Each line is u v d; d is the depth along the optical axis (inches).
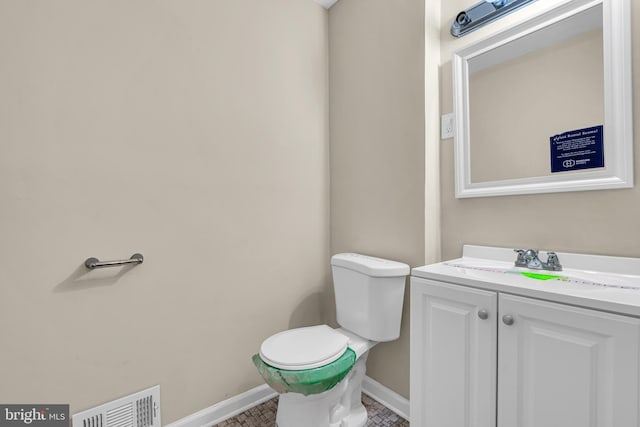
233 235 60.1
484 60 51.4
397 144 60.1
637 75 37.4
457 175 54.1
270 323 65.6
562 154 43.1
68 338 43.9
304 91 71.3
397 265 56.1
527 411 32.8
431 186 56.3
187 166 54.4
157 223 51.3
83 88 44.8
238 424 57.1
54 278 42.8
